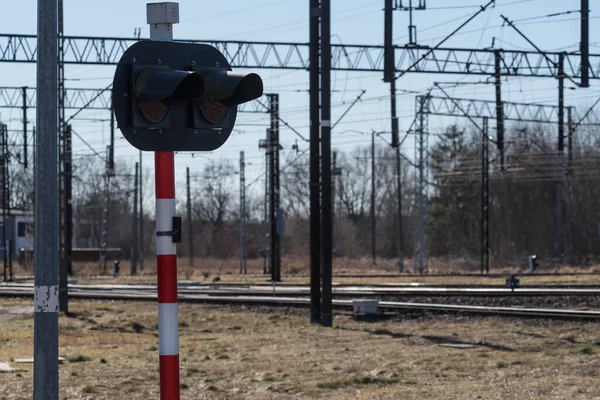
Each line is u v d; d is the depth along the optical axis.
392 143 51.84
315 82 26.27
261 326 26.42
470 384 13.55
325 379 14.54
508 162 81.75
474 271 65.62
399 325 25.58
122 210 120.31
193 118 7.08
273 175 57.25
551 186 86.31
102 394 13.16
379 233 115.12
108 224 115.12
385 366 16.03
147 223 123.00
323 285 26.14
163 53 7.00
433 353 18.12
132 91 6.85
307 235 111.25
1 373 15.75
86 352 19.58
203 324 27.59
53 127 7.25
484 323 24.86
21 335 24.31
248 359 17.75
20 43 37.47
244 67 38.00
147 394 13.19
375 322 26.75
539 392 12.39
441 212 98.88
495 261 76.31
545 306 30.22
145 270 80.31
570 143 65.69
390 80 38.59
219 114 7.18
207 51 7.18
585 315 23.95
